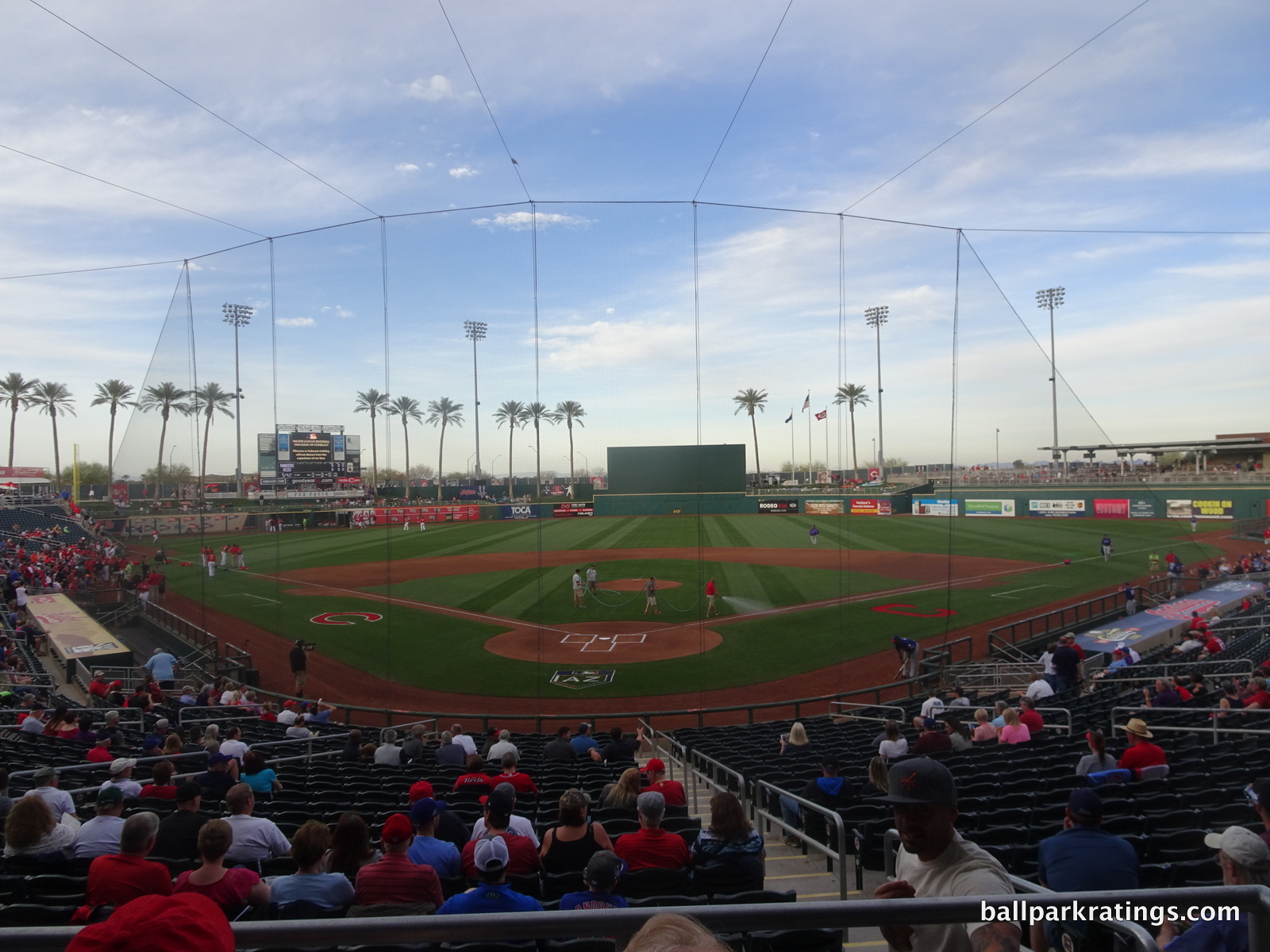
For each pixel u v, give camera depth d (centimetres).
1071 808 393
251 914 431
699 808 1046
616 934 170
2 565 3100
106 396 6247
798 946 421
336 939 168
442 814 623
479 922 170
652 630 2280
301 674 1762
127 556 2423
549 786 878
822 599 2658
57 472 7825
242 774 841
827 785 771
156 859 560
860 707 1551
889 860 532
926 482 4672
